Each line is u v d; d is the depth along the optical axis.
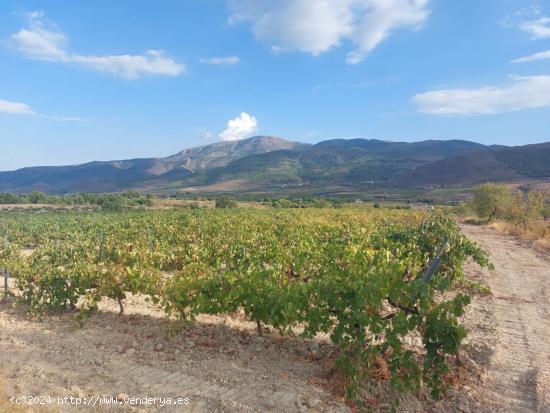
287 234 18.53
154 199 91.75
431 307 5.52
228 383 5.68
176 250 14.53
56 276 8.98
